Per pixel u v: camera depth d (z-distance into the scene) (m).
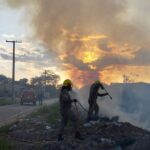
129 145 11.83
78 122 13.23
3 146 11.55
